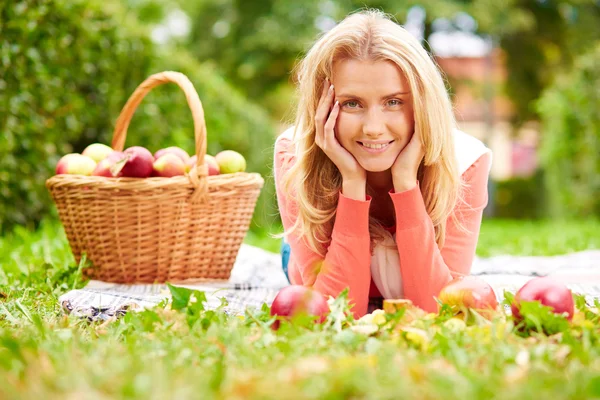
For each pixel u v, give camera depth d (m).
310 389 1.19
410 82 2.15
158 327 1.77
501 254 4.52
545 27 16.03
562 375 1.33
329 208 2.42
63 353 1.45
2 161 4.27
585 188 8.85
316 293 1.86
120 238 2.94
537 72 16.22
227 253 3.16
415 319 1.82
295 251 2.52
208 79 6.45
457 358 1.42
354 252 2.30
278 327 1.83
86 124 5.09
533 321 1.73
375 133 2.17
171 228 2.97
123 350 1.55
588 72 8.48
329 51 2.19
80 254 3.04
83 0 4.82
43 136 4.59
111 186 2.88
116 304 2.20
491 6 14.29
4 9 4.23
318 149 2.38
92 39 4.89
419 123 2.20
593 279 3.08
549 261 3.68
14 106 4.30
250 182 3.17
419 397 1.18
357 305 2.33
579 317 1.87
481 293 1.93
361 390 1.19
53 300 2.35
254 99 16.06
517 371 1.33
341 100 2.21
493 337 1.61
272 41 14.49
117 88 5.16
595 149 8.48
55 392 1.21
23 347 1.46
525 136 17.34
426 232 2.28
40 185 4.61
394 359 1.43
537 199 13.85
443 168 2.31
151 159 2.96
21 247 3.60
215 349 1.54
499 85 16.53
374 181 2.43
